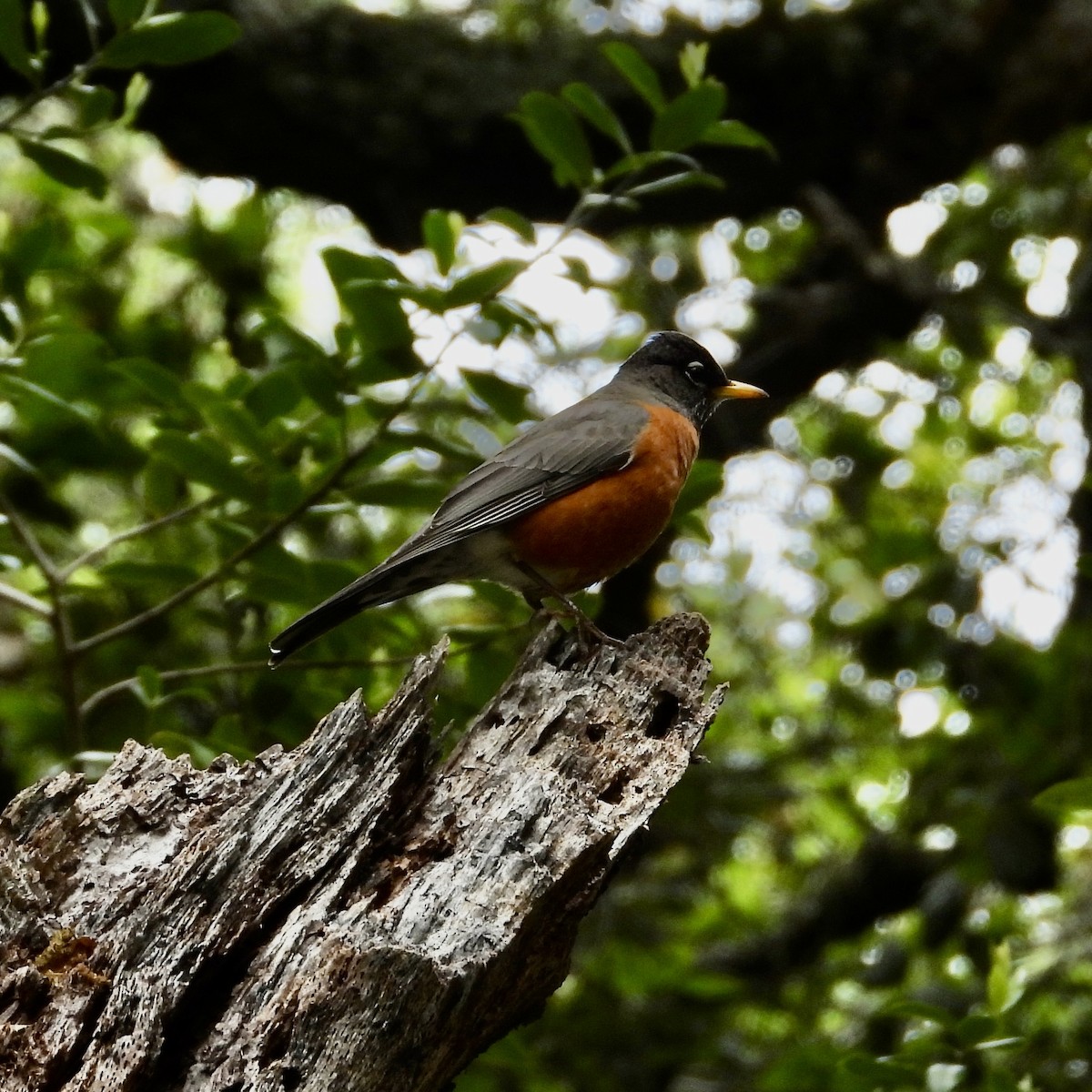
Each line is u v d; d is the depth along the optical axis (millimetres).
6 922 5008
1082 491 14234
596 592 9094
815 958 15086
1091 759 12742
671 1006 13719
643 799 5418
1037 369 17531
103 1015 4695
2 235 13992
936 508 17297
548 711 5715
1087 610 14211
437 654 5316
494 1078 11570
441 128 12359
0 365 8477
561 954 5148
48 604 10320
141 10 7965
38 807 5375
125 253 14414
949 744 13883
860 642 13875
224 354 13648
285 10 12430
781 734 16391
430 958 4574
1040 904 15039
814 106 13305
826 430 17156
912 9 13461
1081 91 13391
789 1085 11531
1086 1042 12031
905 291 14375
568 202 12891
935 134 13602
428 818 5160
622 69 8266
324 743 5145
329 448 8945
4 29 7922
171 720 9664
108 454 10281
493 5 14445
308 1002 4586
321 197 12914
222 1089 4555
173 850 5254
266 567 8539
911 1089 9102
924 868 14844
